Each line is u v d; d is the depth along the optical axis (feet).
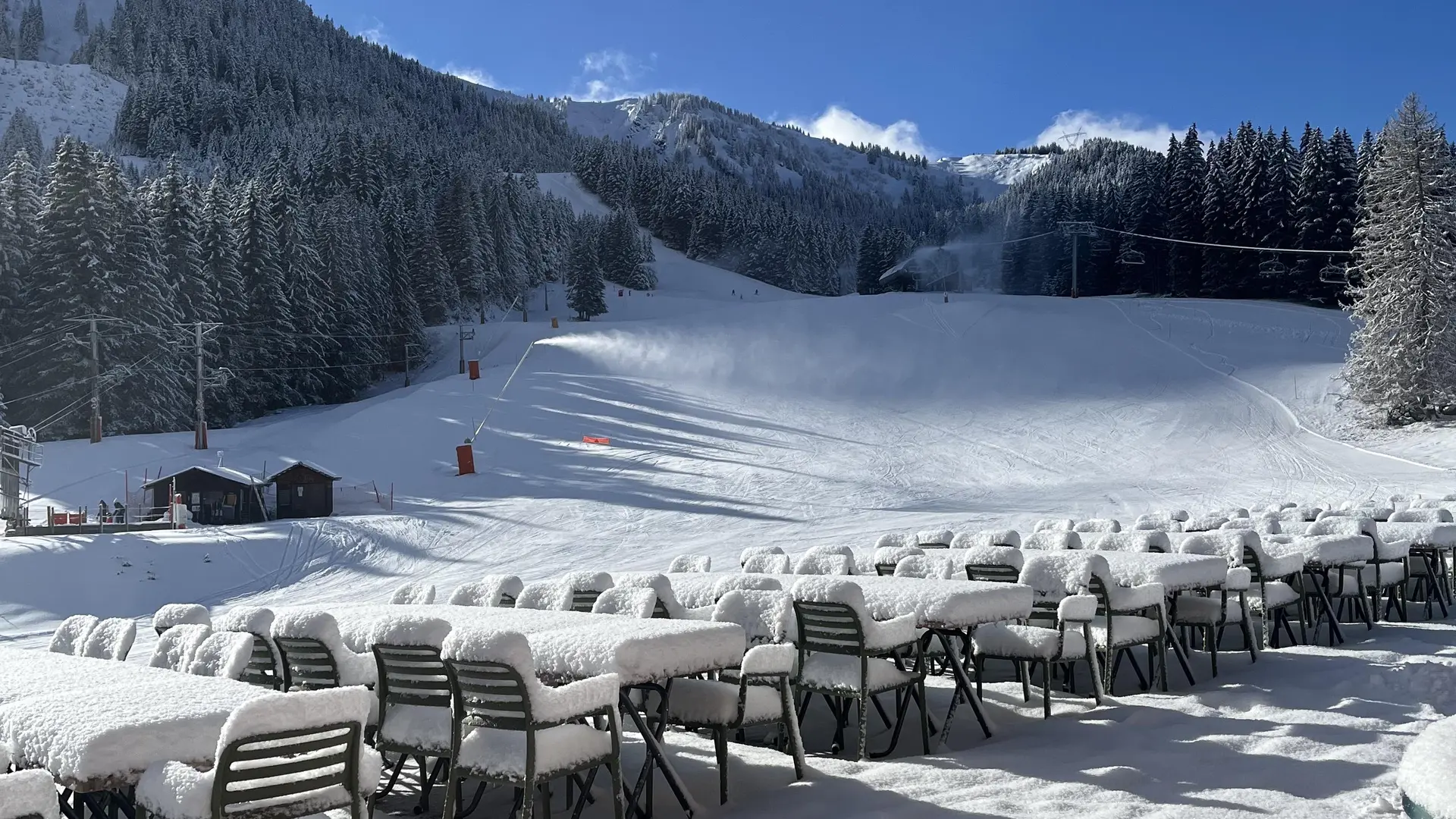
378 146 404.77
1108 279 333.21
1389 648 30.63
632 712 17.42
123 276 173.99
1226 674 27.76
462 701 15.71
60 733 12.18
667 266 529.45
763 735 24.59
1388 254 147.64
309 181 346.95
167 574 82.33
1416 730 20.86
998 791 17.97
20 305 171.73
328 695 12.51
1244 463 125.29
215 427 188.24
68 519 106.42
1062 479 122.11
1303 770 18.52
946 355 196.13
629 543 93.50
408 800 19.85
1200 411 153.07
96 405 158.61
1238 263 272.92
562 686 15.19
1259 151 271.49
